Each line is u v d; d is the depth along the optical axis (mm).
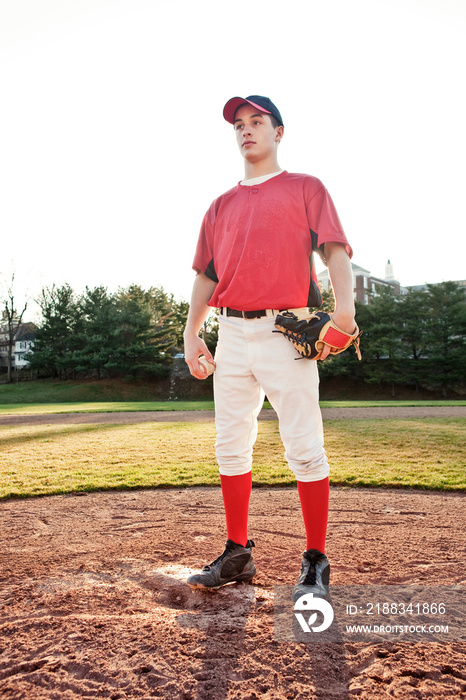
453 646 1479
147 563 2377
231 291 2018
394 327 38688
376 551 2535
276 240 1983
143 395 38719
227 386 2088
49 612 1770
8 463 6168
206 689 1241
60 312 44062
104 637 1525
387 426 10273
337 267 1947
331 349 1875
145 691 1236
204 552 2578
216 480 4934
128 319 41188
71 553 2584
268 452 6914
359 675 1319
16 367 56688
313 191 2035
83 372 43062
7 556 2545
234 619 1671
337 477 4836
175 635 1536
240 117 2184
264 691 1236
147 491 4547
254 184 2137
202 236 2350
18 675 1328
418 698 1198
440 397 38500
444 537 2818
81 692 1239
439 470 5195
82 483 4805
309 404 1957
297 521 3287
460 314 37969
